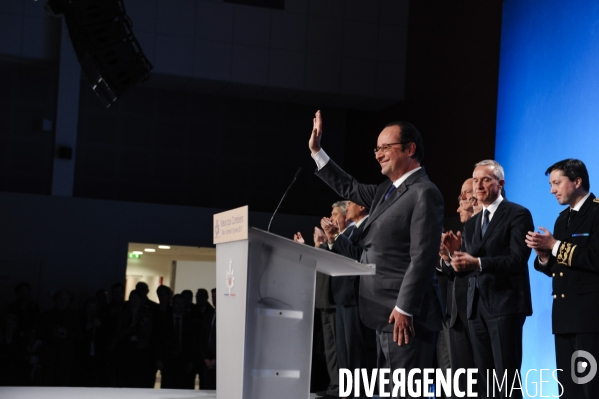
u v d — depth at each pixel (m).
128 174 11.49
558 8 5.97
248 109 12.08
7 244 9.37
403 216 2.93
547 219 5.89
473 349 3.73
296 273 2.69
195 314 8.02
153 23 10.38
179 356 7.73
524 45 6.49
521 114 6.44
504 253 3.67
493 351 3.54
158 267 11.87
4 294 9.30
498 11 8.40
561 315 3.45
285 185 12.10
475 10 8.91
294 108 12.26
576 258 3.31
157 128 11.67
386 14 11.05
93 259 9.70
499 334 3.50
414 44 10.70
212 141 11.88
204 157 11.83
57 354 7.52
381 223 2.99
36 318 8.17
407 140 3.02
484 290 3.56
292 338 2.65
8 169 10.97
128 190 11.47
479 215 3.91
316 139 3.54
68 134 10.16
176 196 11.66
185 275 11.95
